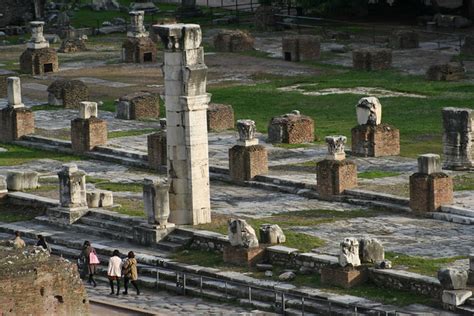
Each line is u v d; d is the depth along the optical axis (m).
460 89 145.12
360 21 186.75
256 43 179.00
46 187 113.00
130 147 125.62
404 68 158.50
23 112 132.38
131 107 138.00
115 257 91.56
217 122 131.38
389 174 112.44
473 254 85.06
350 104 140.50
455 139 112.12
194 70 98.75
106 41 186.38
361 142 118.62
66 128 135.88
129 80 158.88
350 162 107.44
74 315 76.81
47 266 75.94
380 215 102.38
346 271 87.00
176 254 96.44
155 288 92.38
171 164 100.06
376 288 86.69
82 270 94.25
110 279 91.50
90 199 105.12
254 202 107.44
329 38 178.25
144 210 102.00
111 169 120.69
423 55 165.50
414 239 95.69
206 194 100.50
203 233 97.00
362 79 153.00
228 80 156.12
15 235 99.31
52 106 146.00
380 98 142.38
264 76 157.88
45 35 188.12
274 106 141.25
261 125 132.75
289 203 106.88
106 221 102.50
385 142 118.62
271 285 88.56
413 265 89.00
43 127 136.25
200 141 99.88
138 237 98.94
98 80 159.25
